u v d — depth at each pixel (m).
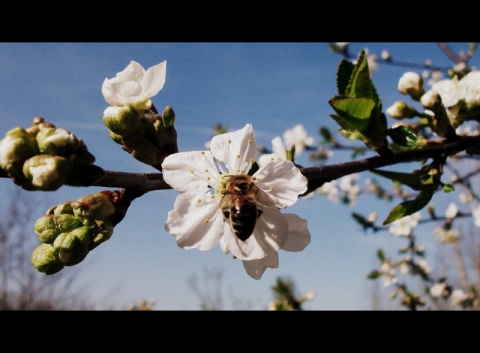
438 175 0.12
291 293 0.30
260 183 0.09
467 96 0.13
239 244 0.09
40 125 0.08
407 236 0.41
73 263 0.08
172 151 0.09
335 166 0.11
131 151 0.09
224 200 0.09
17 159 0.07
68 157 0.08
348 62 0.11
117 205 0.08
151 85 0.09
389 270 0.39
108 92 0.09
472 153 0.13
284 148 0.11
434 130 0.13
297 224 0.09
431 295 0.42
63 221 0.08
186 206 0.09
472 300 0.41
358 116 0.11
